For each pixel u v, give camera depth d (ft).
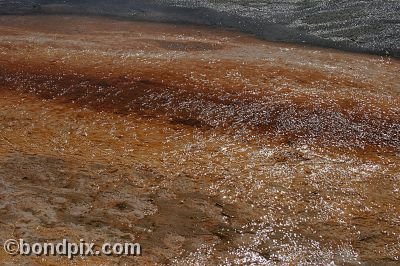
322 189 22.24
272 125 28.30
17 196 20.98
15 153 24.84
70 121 28.78
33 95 32.37
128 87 33.14
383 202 21.43
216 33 49.37
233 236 19.20
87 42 44.93
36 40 45.42
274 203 21.18
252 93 32.37
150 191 21.86
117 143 26.30
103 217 19.95
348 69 38.11
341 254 18.43
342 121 28.86
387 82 35.58
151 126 28.25
